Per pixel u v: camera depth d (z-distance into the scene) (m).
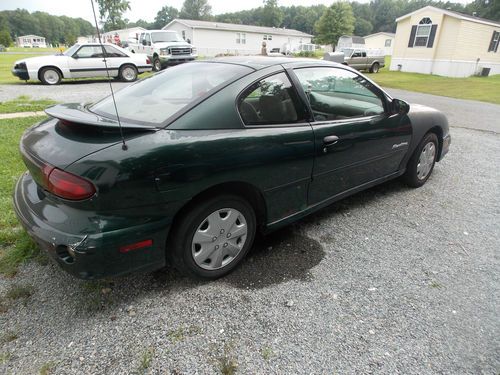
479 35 21.30
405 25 23.06
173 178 1.99
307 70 2.85
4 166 4.04
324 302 2.27
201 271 2.35
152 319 2.08
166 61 16.42
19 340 1.91
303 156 2.64
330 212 3.53
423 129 3.84
